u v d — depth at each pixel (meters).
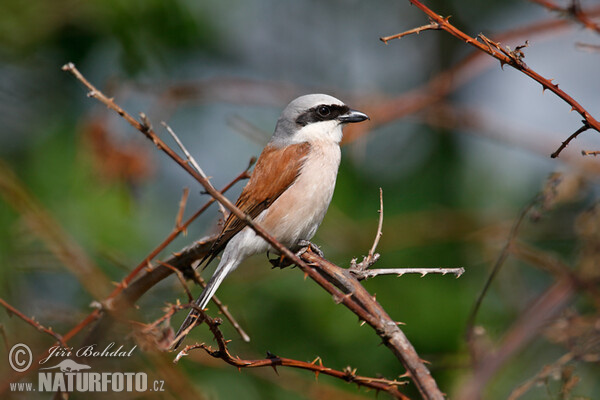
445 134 12.83
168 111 11.54
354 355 10.27
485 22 14.57
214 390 9.77
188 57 12.68
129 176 10.51
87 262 9.37
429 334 10.28
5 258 9.61
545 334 7.47
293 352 10.32
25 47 11.84
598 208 7.79
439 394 5.23
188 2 11.98
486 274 10.65
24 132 11.78
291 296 10.70
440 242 11.45
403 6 15.07
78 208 10.44
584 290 7.79
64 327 8.81
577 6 7.05
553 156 5.77
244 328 10.15
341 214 11.46
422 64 15.07
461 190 12.45
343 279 6.13
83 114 11.80
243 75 13.88
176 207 11.98
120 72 11.98
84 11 11.59
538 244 10.89
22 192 9.29
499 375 9.29
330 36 15.07
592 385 8.67
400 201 12.10
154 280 7.38
